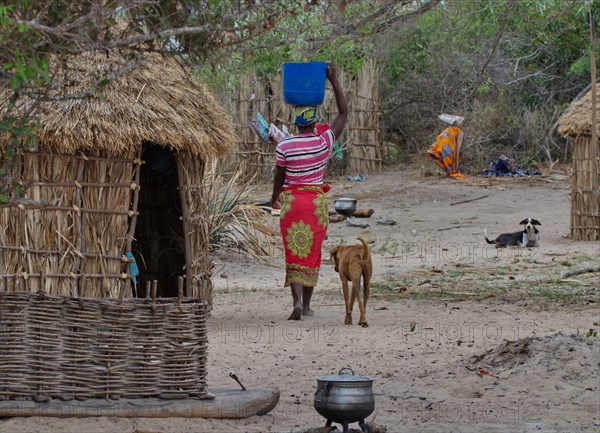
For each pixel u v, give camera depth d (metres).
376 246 24.61
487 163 37.78
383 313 15.39
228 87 34.53
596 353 10.91
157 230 12.20
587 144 25.14
